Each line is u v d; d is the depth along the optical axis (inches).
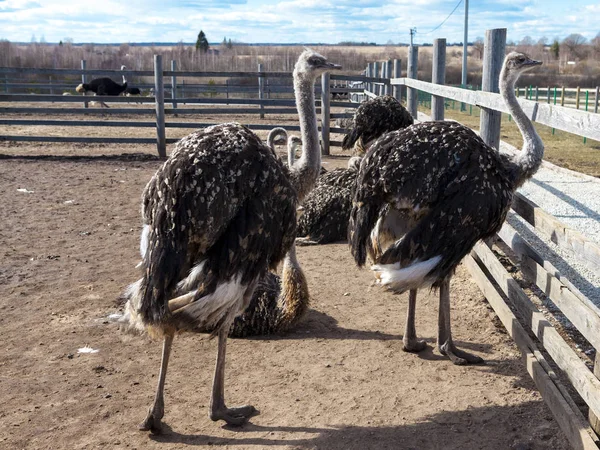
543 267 185.0
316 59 221.6
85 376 182.9
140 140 571.8
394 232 180.2
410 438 152.6
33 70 624.1
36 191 418.0
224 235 144.0
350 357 193.6
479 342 202.1
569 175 484.1
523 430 155.2
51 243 306.3
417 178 167.8
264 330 208.8
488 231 174.9
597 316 143.1
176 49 2972.4
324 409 165.3
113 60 2203.5
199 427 157.8
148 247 144.6
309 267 275.6
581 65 1964.8
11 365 188.9
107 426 158.4
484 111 248.7
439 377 181.0
